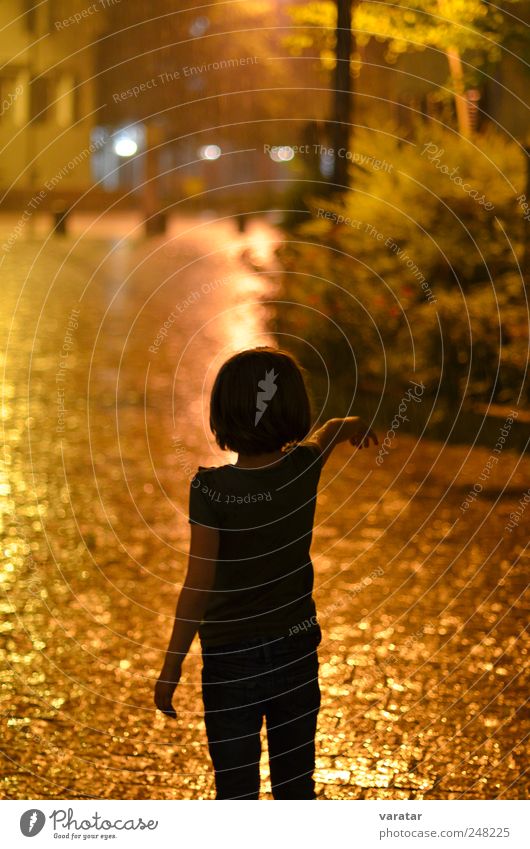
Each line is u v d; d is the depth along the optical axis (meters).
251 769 2.57
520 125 13.70
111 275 20.11
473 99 13.57
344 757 3.58
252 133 39.59
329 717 3.84
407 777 3.46
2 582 5.16
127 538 5.86
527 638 4.54
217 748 2.56
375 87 18.00
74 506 6.45
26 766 3.47
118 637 4.52
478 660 4.32
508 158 9.05
